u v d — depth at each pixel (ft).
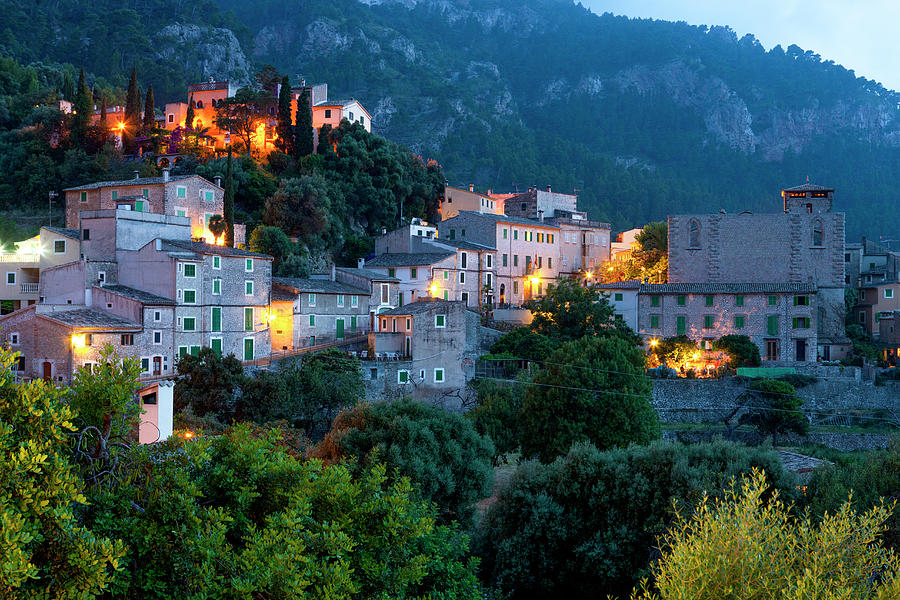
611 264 432.25
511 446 241.96
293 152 459.32
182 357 245.04
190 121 488.85
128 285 272.72
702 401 305.32
